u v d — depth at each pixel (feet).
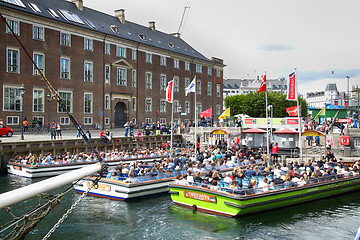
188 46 235.61
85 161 91.20
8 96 125.90
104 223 50.47
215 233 46.75
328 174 69.10
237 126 150.71
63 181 21.34
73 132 139.33
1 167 89.56
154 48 191.31
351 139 122.93
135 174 67.10
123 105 176.24
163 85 199.00
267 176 66.39
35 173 81.87
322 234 47.24
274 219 53.16
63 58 144.25
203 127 156.87
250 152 100.53
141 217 53.36
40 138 109.19
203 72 231.71
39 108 135.74
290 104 246.27
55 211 55.67
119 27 179.52
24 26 130.21
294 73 93.66
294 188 59.62
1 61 123.44
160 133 151.53
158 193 67.36
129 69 176.86
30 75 132.46
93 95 157.17
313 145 126.00
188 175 60.90
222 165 81.61
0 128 108.27
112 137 123.03
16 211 54.65
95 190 65.77
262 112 244.63
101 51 161.17
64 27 144.05
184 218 52.85
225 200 53.06
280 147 115.55
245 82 565.53
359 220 53.78
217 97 245.24
